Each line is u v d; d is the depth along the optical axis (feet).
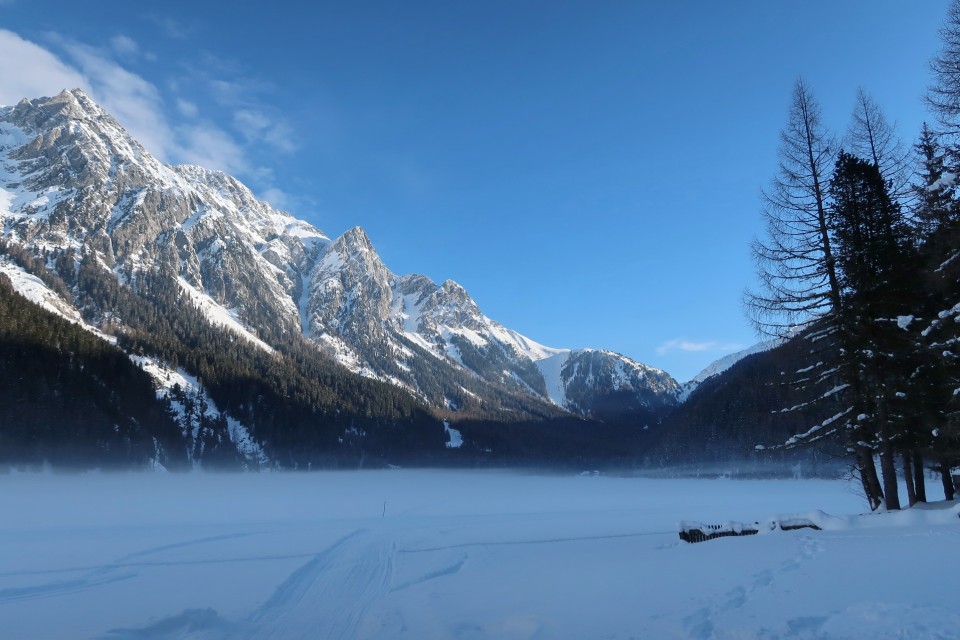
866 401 56.85
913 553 31.27
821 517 51.11
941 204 49.57
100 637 25.94
